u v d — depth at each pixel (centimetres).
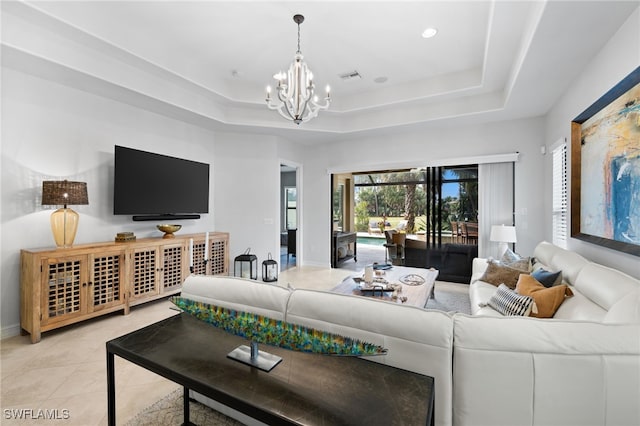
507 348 110
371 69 380
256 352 125
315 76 400
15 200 283
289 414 91
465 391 114
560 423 107
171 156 423
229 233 502
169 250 376
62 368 221
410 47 326
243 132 515
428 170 511
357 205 910
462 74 385
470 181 479
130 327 297
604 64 234
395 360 123
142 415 171
